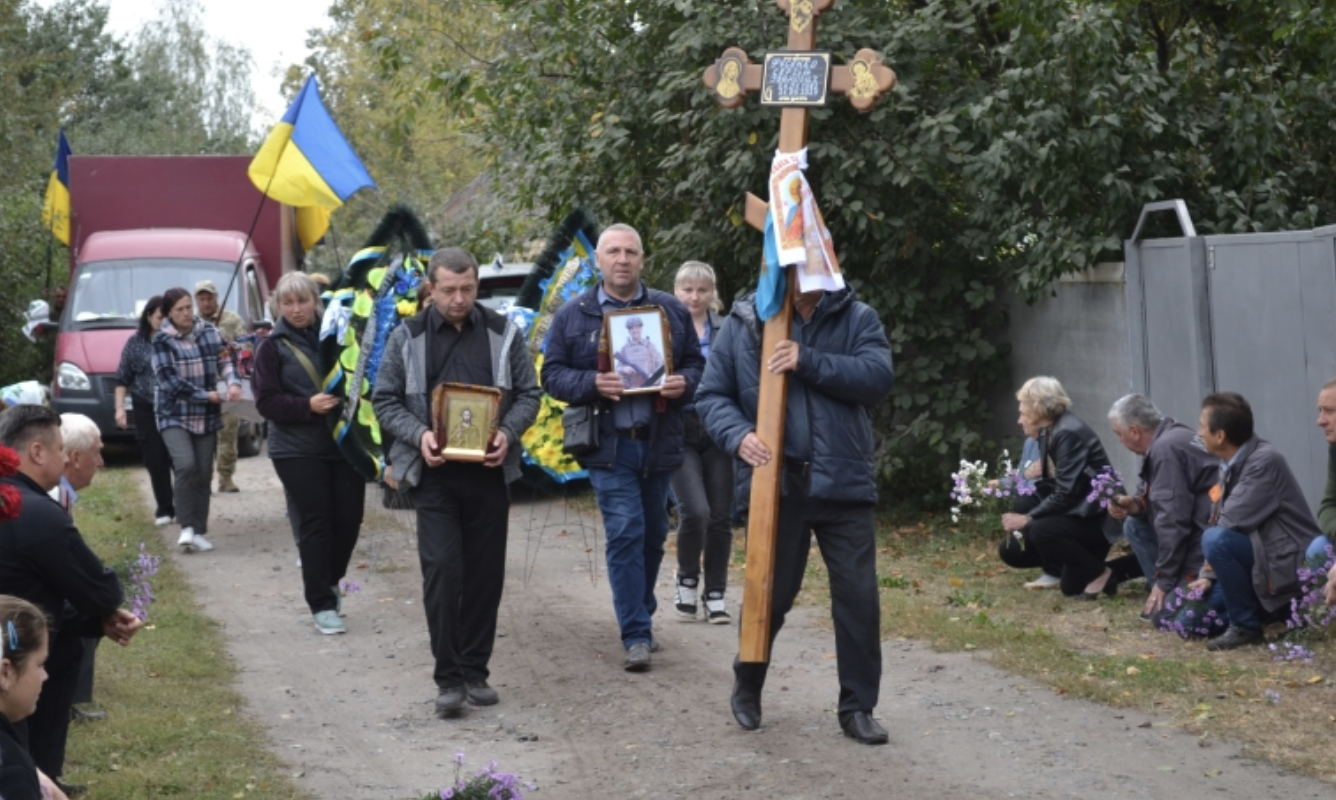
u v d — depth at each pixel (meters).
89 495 13.95
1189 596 7.03
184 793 5.27
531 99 12.67
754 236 11.20
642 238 12.84
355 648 7.79
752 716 5.91
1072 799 4.94
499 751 5.87
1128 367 10.01
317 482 8.05
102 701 6.42
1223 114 10.29
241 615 8.72
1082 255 9.62
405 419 6.33
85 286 17.66
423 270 8.19
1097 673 6.44
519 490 13.68
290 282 8.09
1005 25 10.72
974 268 11.18
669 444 7.08
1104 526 8.07
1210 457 7.26
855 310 5.69
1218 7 10.79
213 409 11.10
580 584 9.41
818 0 5.87
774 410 5.56
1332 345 7.68
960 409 10.98
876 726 5.70
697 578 8.14
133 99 47.41
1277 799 4.84
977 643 7.14
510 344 6.55
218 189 18.95
